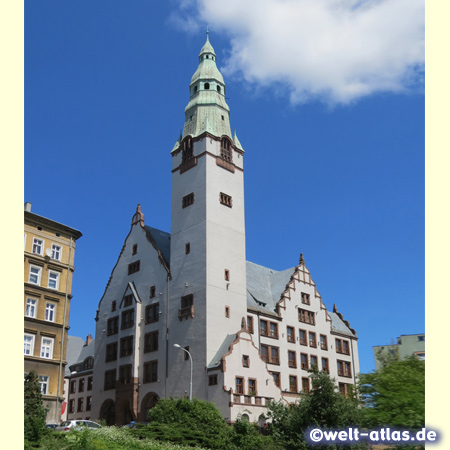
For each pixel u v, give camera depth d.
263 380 63.53
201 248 67.56
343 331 86.56
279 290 79.25
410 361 24.86
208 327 63.06
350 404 38.84
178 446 37.28
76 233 61.31
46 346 54.81
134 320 72.12
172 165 76.94
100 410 73.06
